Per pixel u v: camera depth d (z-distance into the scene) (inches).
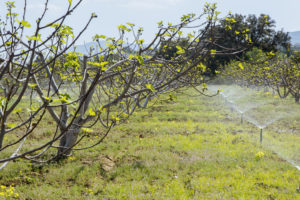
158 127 570.3
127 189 287.9
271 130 559.5
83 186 298.5
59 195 274.2
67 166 344.5
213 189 285.6
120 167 345.7
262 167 350.6
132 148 417.4
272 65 890.1
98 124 578.9
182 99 1042.1
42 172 330.0
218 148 425.1
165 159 372.8
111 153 396.8
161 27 163.9
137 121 626.8
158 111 774.5
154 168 339.9
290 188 286.7
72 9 85.7
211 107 860.6
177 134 516.7
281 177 319.0
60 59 198.5
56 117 343.9
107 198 269.4
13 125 88.6
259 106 860.0
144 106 278.7
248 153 403.9
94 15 92.0
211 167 348.2
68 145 365.4
